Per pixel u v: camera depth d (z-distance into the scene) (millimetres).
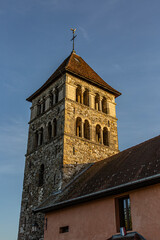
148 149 22031
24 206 30469
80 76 33625
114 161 24641
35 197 29250
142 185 16938
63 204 22078
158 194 16203
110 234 18062
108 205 19047
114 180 19703
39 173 30328
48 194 27281
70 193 23266
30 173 32000
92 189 20750
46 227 23812
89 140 30906
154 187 16562
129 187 17516
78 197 20734
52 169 28422
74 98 32094
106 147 32312
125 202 18562
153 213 16078
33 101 38000
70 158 28109
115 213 18359
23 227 28891
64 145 28281
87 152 30031
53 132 31156
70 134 29359
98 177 22750
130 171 19469
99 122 33281
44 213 25375
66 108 30547
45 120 33312
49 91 34781
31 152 33344
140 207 16906
